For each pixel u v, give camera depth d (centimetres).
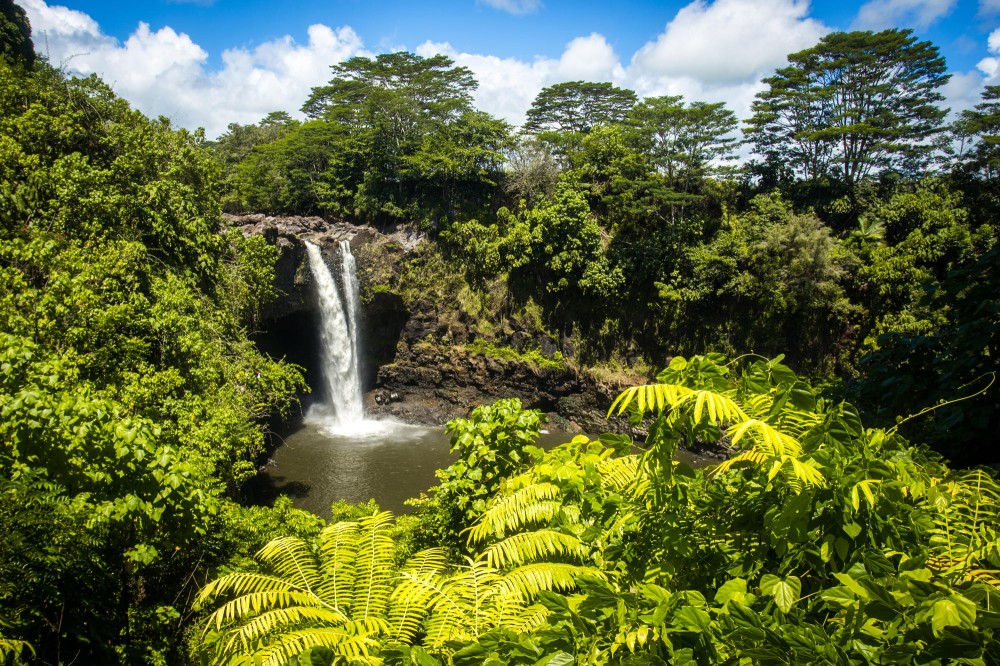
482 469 611
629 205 3741
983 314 396
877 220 3231
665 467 265
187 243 1709
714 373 269
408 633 324
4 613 436
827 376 3044
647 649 230
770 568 278
